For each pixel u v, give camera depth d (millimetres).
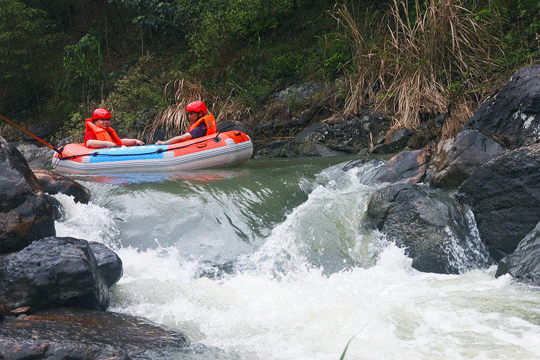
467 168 5203
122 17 17969
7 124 14844
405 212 4789
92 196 5500
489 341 2971
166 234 4945
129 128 11859
